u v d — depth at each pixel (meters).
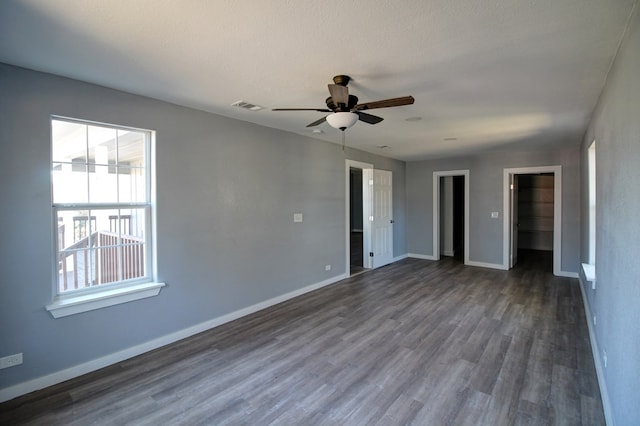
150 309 3.14
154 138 3.15
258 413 2.21
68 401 2.35
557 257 5.98
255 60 2.29
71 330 2.65
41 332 2.51
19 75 2.39
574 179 5.83
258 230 4.18
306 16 1.74
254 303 4.15
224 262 3.79
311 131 4.57
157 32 1.90
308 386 2.53
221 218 3.74
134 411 2.24
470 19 1.76
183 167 3.38
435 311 4.14
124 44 2.05
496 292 4.96
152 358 2.97
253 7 1.65
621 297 1.89
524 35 1.93
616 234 2.06
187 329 3.43
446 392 2.44
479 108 3.41
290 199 4.64
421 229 7.71
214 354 3.05
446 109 3.45
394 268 6.63
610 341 2.20
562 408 2.25
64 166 2.68
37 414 2.21
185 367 2.81
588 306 3.83
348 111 2.51
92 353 2.76
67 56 2.22
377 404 2.30
